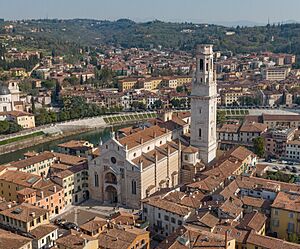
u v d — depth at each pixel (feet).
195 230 466.70
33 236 484.74
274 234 520.42
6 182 653.30
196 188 611.06
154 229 554.87
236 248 458.09
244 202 545.44
